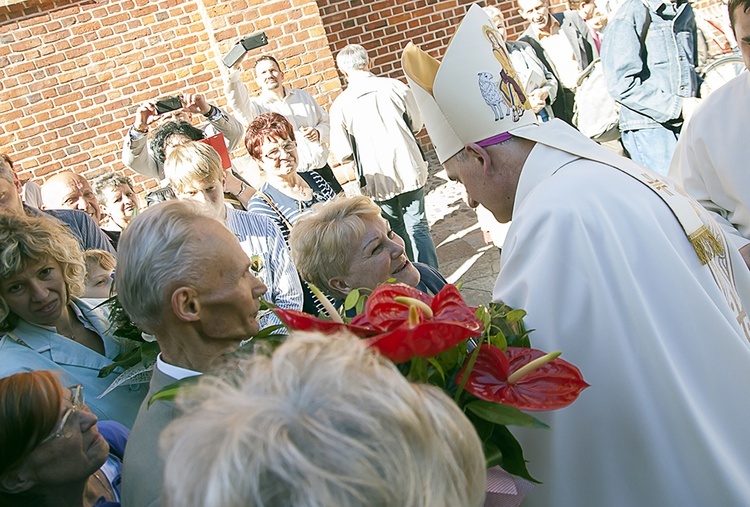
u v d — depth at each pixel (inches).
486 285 187.5
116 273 54.9
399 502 24.9
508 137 68.6
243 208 138.6
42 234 74.1
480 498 29.5
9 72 262.1
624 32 162.6
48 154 271.7
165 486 26.7
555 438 55.5
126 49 269.9
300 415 25.8
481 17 69.4
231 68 201.9
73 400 58.2
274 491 24.3
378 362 28.9
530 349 48.5
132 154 168.7
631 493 56.1
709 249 64.7
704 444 54.9
